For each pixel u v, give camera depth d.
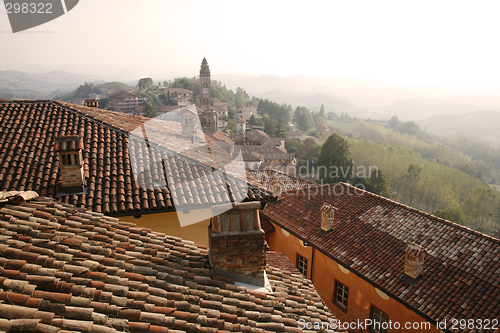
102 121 11.08
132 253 5.60
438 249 12.80
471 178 109.12
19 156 8.66
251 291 6.02
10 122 10.46
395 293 11.58
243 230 6.18
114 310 4.21
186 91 185.38
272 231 19.45
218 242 6.02
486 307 10.03
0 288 3.79
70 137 7.43
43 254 4.62
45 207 5.84
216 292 5.56
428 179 97.06
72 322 3.72
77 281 4.39
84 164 8.52
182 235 8.09
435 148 174.25
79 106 13.09
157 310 4.57
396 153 124.00
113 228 6.14
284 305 6.17
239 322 5.12
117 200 7.50
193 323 4.64
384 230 14.84
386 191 83.56
